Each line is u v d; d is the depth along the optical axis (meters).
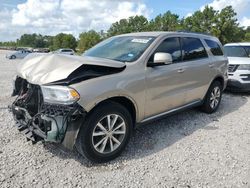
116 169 3.34
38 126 3.30
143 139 4.27
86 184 3.00
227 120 5.38
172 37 4.59
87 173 3.23
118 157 3.64
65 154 3.67
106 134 3.45
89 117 3.23
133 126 3.92
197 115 5.64
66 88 3.04
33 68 3.55
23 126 3.56
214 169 3.39
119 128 3.61
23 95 3.75
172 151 3.87
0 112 5.45
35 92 3.45
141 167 3.40
